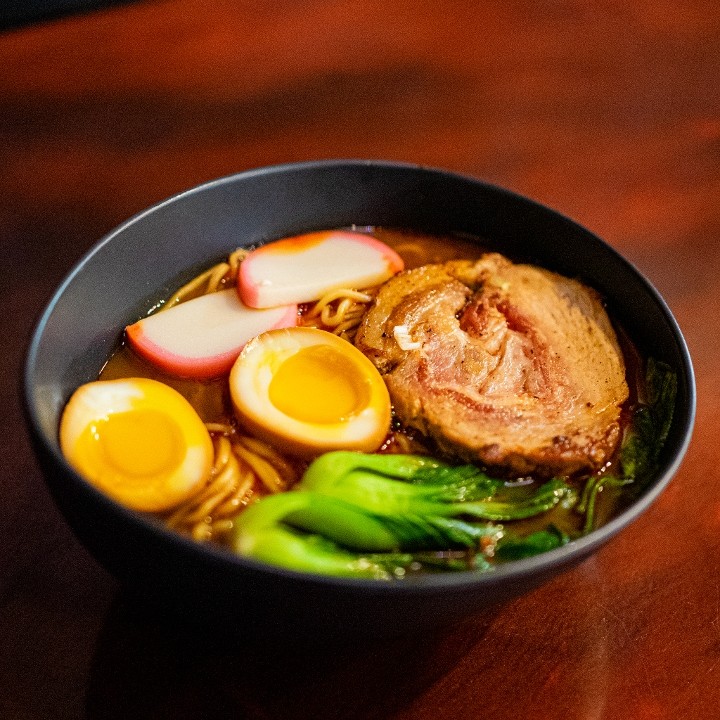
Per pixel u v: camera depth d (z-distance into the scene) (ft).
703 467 1.23
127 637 1.03
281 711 0.99
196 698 0.99
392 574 0.99
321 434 1.09
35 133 1.61
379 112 1.73
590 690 1.03
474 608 0.93
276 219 1.30
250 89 1.75
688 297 1.46
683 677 1.05
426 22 1.95
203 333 1.19
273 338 1.16
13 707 0.98
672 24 2.03
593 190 1.63
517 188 1.61
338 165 1.28
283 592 0.86
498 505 1.06
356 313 1.28
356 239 1.32
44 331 1.01
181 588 0.91
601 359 1.21
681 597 1.11
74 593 1.06
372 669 1.03
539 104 1.79
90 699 0.99
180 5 1.90
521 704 1.02
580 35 1.98
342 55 1.85
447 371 1.18
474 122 1.74
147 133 1.63
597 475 1.11
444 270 1.30
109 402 1.07
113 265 1.14
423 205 1.33
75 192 1.52
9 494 1.13
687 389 1.06
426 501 1.03
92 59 1.76
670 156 1.72
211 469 1.08
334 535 1.00
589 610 1.09
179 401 1.10
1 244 1.43
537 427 1.13
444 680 1.03
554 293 1.27
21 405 0.95
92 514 0.89
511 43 1.93
